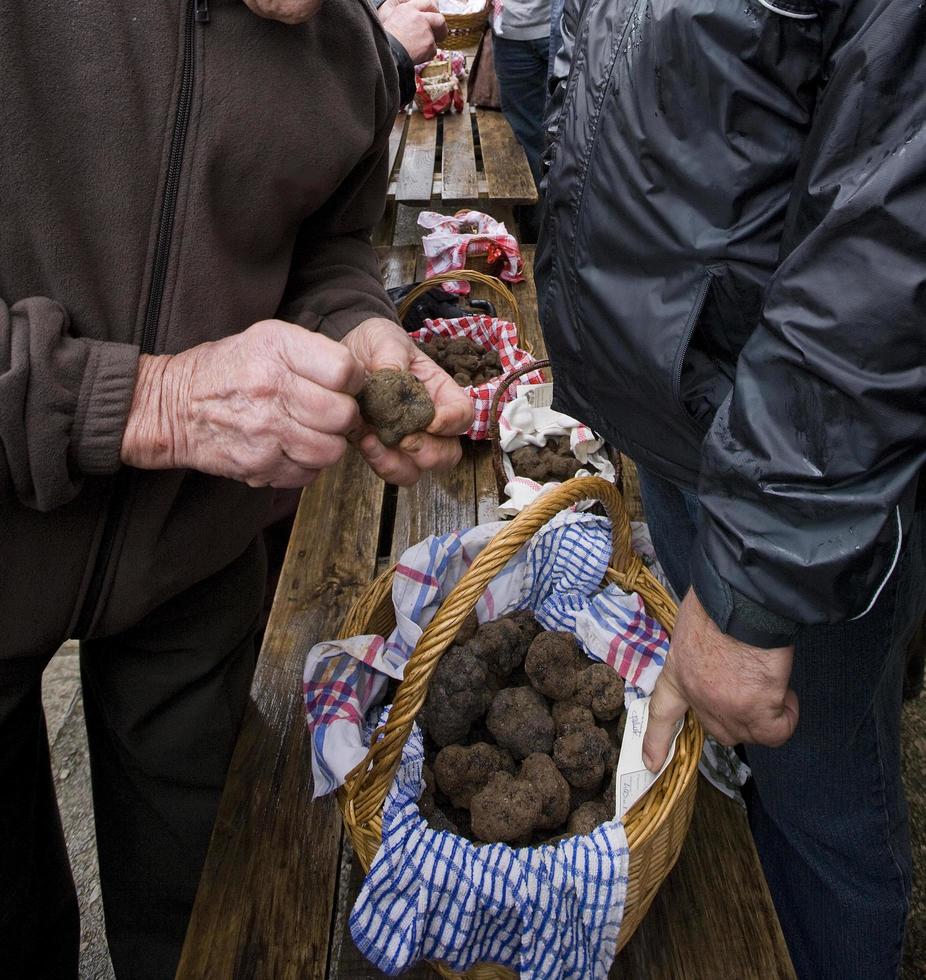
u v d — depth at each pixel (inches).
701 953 39.0
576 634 49.1
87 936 64.1
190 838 50.4
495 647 47.9
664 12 30.9
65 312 29.3
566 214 40.1
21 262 29.3
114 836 51.8
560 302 43.2
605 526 53.8
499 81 129.0
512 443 64.2
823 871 45.9
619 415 43.5
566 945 34.8
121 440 29.1
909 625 38.8
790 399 27.1
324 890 40.8
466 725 45.0
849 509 26.7
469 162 123.0
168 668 45.4
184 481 36.6
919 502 32.0
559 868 34.1
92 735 50.0
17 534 32.6
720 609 30.2
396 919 34.4
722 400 37.0
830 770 41.0
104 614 36.9
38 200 28.6
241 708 49.5
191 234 31.9
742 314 34.7
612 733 46.3
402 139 135.3
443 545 49.2
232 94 30.9
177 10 29.3
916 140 22.8
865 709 38.7
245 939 39.1
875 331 24.4
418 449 35.6
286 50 32.1
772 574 28.2
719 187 31.9
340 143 35.5
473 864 34.2
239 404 28.8
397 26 52.4
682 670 33.8
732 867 42.2
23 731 41.6
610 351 39.8
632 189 34.9
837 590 27.7
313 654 44.0
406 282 94.2
